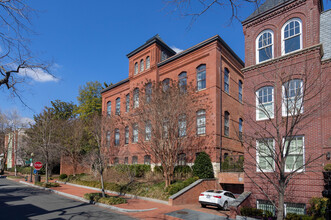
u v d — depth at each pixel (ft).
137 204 49.14
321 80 40.78
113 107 106.22
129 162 87.97
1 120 126.72
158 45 86.38
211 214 41.70
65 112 151.84
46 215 38.45
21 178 114.32
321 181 37.55
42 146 89.97
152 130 57.06
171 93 57.26
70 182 88.53
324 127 40.32
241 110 81.00
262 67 47.52
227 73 75.05
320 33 45.03
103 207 47.34
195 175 59.21
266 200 42.29
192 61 73.61
